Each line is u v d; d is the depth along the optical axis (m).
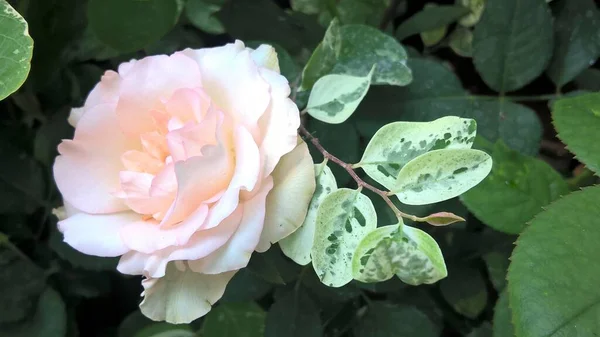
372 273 0.20
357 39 0.28
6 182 0.35
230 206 0.19
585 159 0.22
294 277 0.29
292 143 0.21
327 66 0.27
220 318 0.31
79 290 0.36
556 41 0.31
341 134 0.28
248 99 0.21
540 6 0.29
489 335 0.29
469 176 0.20
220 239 0.20
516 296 0.20
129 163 0.22
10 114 0.37
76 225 0.22
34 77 0.33
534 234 0.20
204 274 0.22
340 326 0.31
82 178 0.23
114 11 0.27
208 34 0.37
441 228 0.30
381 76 0.28
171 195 0.21
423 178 0.20
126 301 0.39
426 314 0.31
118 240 0.22
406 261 0.20
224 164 0.20
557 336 0.19
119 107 0.22
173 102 0.22
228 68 0.22
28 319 0.33
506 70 0.30
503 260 0.29
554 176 0.24
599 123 0.22
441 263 0.19
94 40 0.33
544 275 0.19
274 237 0.21
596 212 0.21
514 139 0.29
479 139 0.25
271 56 0.24
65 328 0.33
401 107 0.29
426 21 0.33
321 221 0.21
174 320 0.22
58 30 0.32
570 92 0.31
